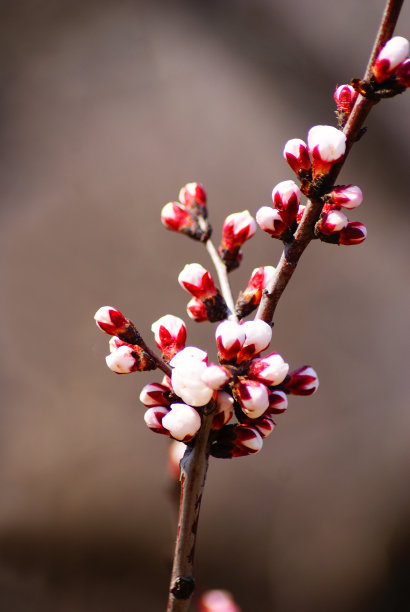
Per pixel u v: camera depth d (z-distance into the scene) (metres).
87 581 1.26
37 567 1.26
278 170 1.50
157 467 1.32
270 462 1.36
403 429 1.38
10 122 1.48
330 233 0.57
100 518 1.29
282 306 1.43
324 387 1.41
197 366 0.55
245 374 0.56
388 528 1.32
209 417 0.56
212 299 0.60
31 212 1.44
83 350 1.38
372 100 0.56
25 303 1.39
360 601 1.28
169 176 1.47
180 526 0.56
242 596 1.26
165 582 1.27
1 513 1.28
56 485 1.30
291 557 1.29
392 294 1.46
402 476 1.34
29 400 1.34
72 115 1.50
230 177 1.48
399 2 0.55
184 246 1.43
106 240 1.43
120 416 1.35
